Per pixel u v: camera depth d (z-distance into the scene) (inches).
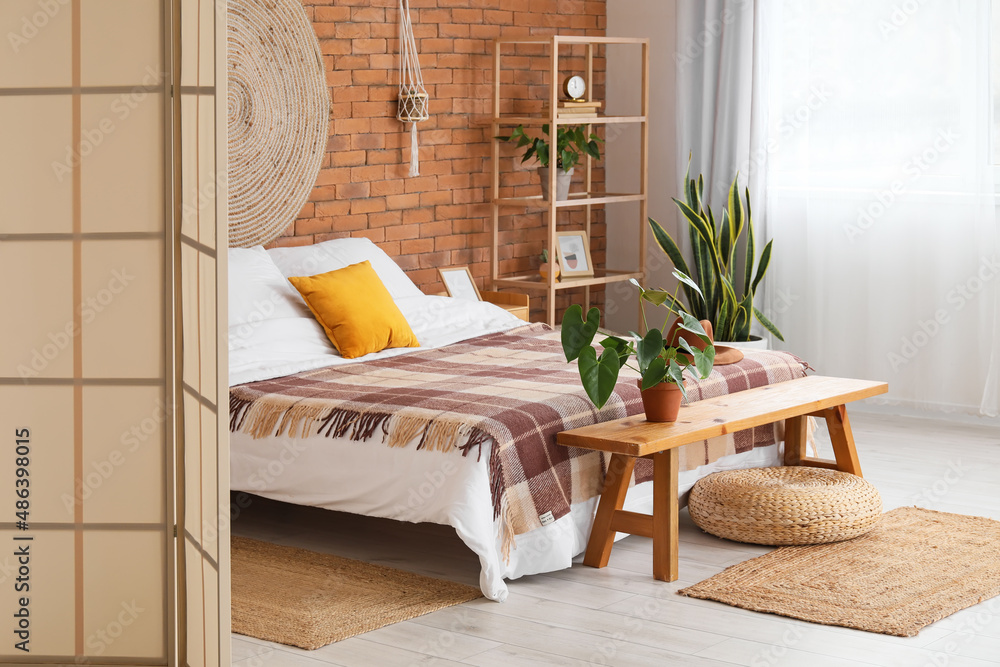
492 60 246.1
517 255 257.9
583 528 149.0
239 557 151.6
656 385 145.9
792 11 241.6
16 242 110.4
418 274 235.9
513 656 120.0
